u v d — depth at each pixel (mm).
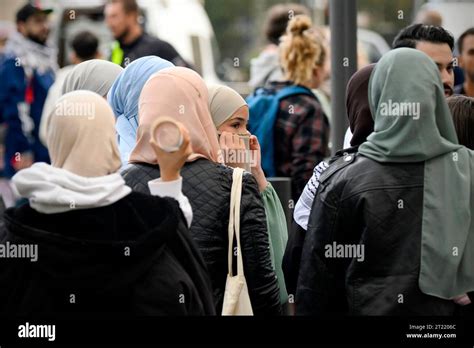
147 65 6949
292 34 9469
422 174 5750
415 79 5766
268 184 6941
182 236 5180
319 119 9352
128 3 11977
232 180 5934
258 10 28609
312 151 9305
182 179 5844
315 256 5914
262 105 9359
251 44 28984
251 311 5867
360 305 5750
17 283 5027
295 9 11398
